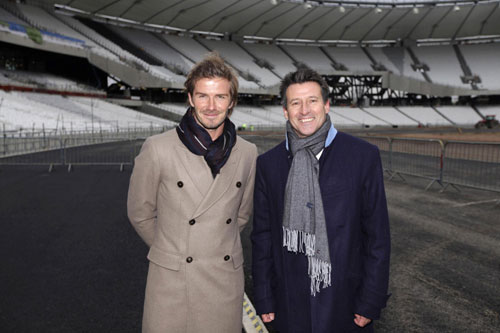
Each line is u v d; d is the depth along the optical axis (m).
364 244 1.62
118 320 2.62
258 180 1.76
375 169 1.56
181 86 41.44
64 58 40.22
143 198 1.65
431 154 14.57
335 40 61.94
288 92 1.60
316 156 1.62
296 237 1.54
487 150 15.89
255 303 1.70
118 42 46.19
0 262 3.69
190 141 1.57
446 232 4.81
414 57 61.97
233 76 1.59
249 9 47.03
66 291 3.06
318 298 1.56
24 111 21.34
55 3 41.44
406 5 48.97
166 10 45.53
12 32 28.86
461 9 49.84
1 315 2.67
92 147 18.95
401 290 3.17
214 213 1.60
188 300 1.58
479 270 3.56
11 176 9.45
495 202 6.52
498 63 58.41
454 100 64.88
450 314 2.74
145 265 3.63
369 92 63.38
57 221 5.25
